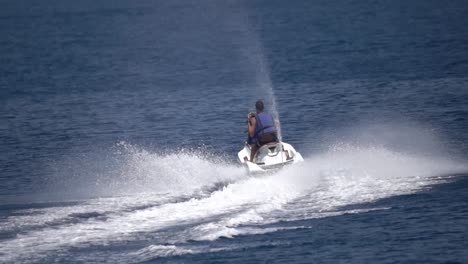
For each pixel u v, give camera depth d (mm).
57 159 89438
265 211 56031
